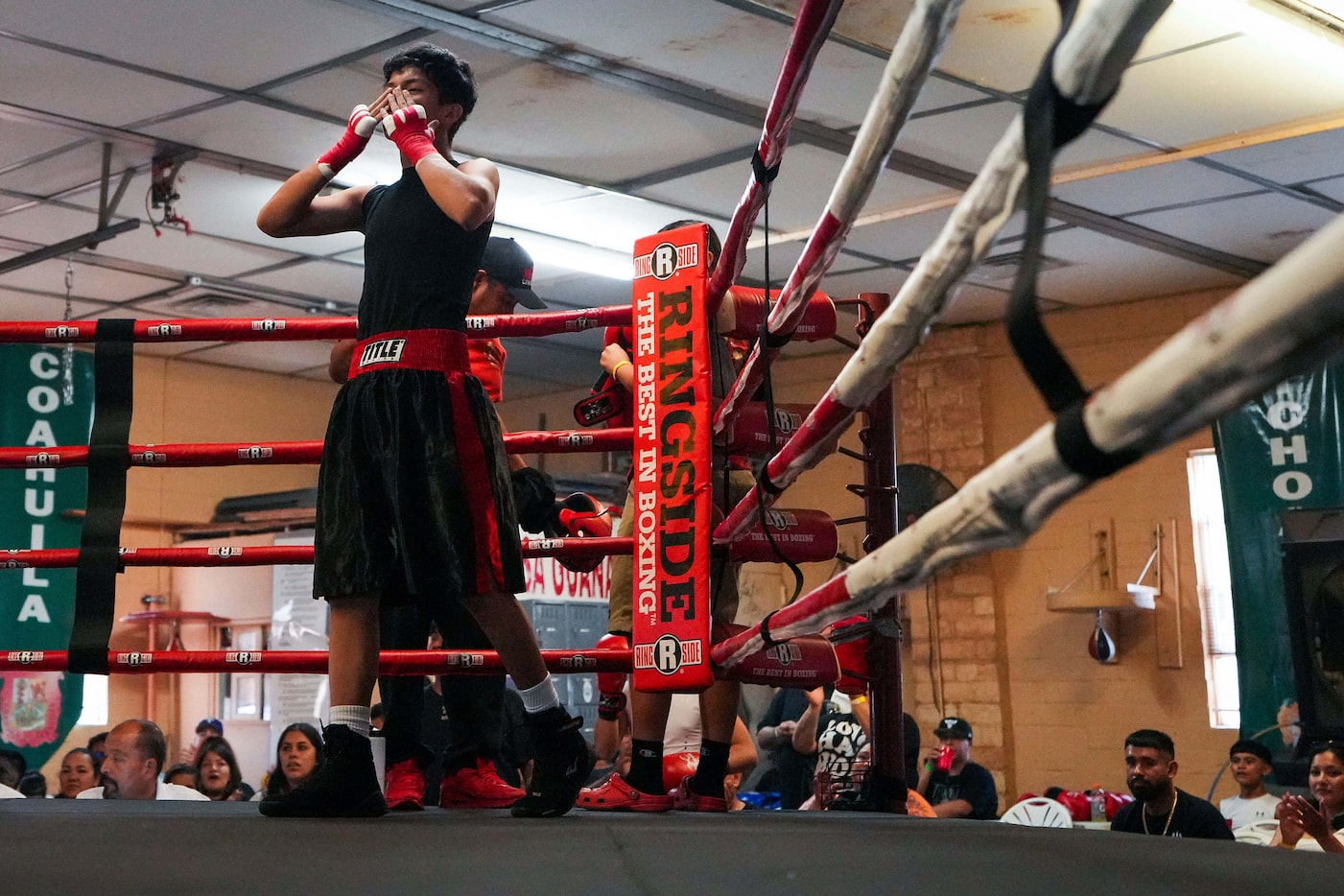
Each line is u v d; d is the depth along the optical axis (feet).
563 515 9.43
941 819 7.04
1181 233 22.39
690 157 19.08
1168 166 19.34
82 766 18.86
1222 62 16.03
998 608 26.96
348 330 8.80
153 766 16.40
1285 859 4.36
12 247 22.63
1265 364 1.59
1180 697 24.86
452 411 6.71
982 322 27.32
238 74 16.26
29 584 24.06
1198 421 1.79
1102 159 19.35
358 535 6.61
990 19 14.70
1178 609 25.04
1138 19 2.19
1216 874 3.88
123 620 27.68
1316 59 15.88
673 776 11.23
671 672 7.88
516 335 8.68
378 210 7.06
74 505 24.57
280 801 6.51
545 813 6.92
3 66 15.88
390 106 7.15
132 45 15.40
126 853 4.44
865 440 9.62
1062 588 26.30
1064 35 2.40
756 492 6.98
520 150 18.69
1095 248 23.00
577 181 19.94
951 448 27.25
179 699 27.99
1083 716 25.82
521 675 6.93
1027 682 26.50
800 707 20.89
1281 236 22.63
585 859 4.25
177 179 19.58
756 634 6.49
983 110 17.38
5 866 4.04
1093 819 21.93
